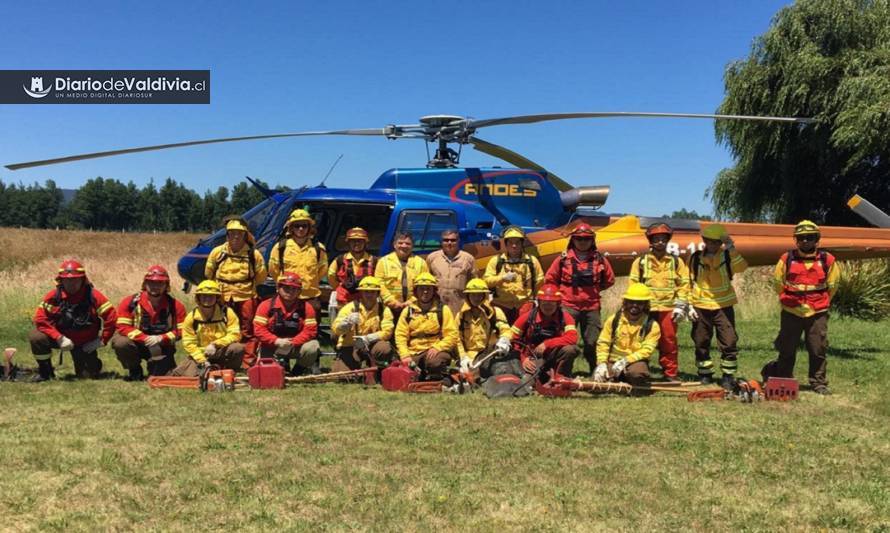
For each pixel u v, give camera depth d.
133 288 14.91
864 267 14.84
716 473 4.13
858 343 10.69
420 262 7.50
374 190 9.59
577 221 9.48
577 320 7.25
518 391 6.28
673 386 6.62
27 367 7.52
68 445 4.48
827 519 3.45
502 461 4.29
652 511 3.52
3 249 36.91
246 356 7.36
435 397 6.19
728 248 7.08
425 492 3.73
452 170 9.66
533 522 3.36
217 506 3.50
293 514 3.42
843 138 17.72
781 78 20.11
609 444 4.71
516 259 7.44
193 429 4.93
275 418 5.29
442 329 6.76
